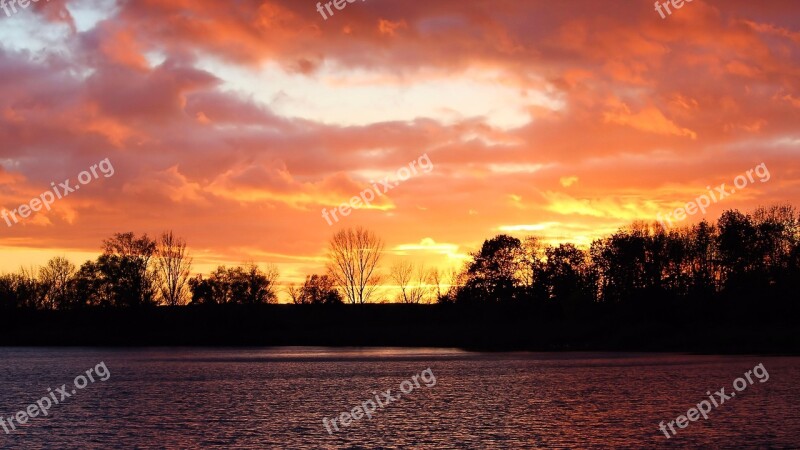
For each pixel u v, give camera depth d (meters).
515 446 47.00
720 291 157.38
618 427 53.25
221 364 120.25
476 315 184.00
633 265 165.75
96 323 186.50
